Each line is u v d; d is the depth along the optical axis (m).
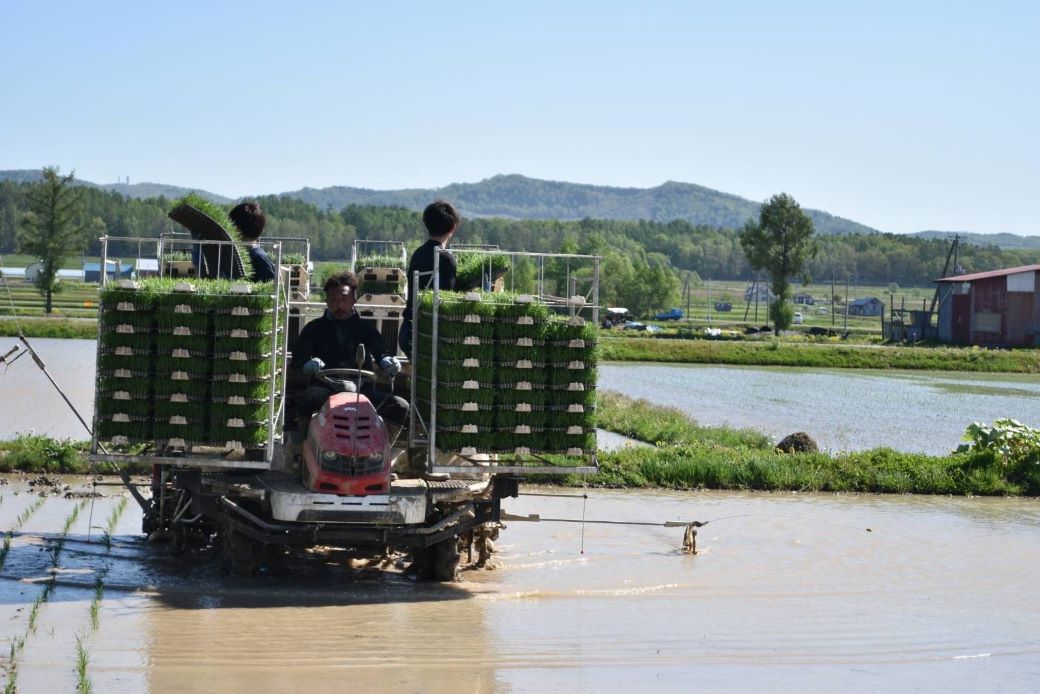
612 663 9.36
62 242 90.69
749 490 19.56
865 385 55.84
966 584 12.80
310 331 11.98
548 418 11.26
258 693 8.12
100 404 10.85
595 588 12.05
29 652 8.89
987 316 94.44
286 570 12.21
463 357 11.03
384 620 10.36
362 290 14.09
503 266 13.11
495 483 11.71
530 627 10.37
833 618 11.11
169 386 10.84
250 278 12.23
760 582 12.60
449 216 12.20
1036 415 39.72
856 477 20.08
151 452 11.29
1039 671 9.54
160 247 13.37
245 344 10.81
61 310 91.00
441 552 11.87
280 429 11.79
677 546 14.47
